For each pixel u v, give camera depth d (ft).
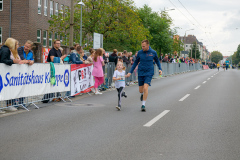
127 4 122.62
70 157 14.29
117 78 28.43
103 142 16.97
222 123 22.41
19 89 27.61
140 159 14.05
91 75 42.70
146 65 28.58
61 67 34.14
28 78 28.76
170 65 98.02
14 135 18.48
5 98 25.96
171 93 42.75
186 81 67.72
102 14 116.16
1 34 109.70
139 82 29.22
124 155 14.64
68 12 115.34
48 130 19.85
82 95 40.47
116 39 123.24
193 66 151.94
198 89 48.67
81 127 20.77
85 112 26.99
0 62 25.88
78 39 114.73
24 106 29.01
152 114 26.03
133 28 120.98
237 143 16.98
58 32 117.29
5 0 108.88
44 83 31.22
